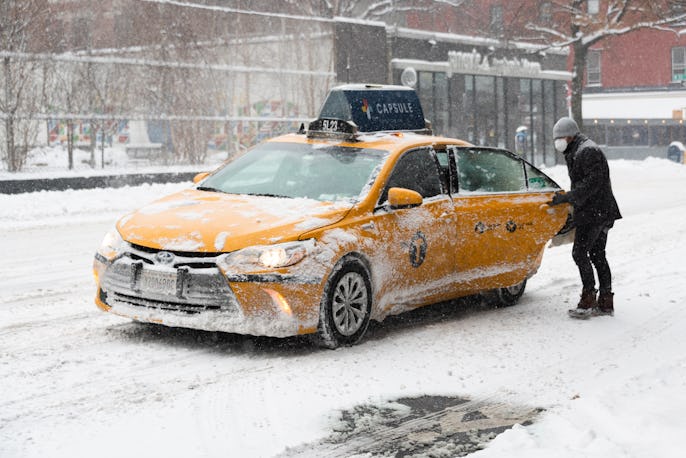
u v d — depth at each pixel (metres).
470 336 7.27
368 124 8.36
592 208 7.96
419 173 7.61
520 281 8.40
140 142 24.03
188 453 4.53
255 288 6.24
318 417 5.16
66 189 21.36
